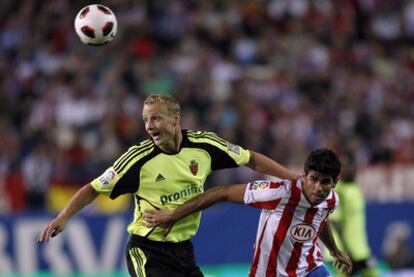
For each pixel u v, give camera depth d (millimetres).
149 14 74750
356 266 39312
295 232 24438
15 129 63375
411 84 75625
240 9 76562
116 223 50406
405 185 58031
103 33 27672
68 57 70188
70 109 63969
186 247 25875
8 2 74000
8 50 71062
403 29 81625
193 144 25281
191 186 25312
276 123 65750
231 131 62000
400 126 70312
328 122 67750
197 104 65812
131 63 69938
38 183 57062
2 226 49250
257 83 69562
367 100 71875
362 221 39531
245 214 52000
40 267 49469
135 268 25516
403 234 53969
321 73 72938
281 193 24234
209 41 73812
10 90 67125
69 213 24516
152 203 25156
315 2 79188
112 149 59688
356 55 76688
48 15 73062
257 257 24859
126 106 64375
